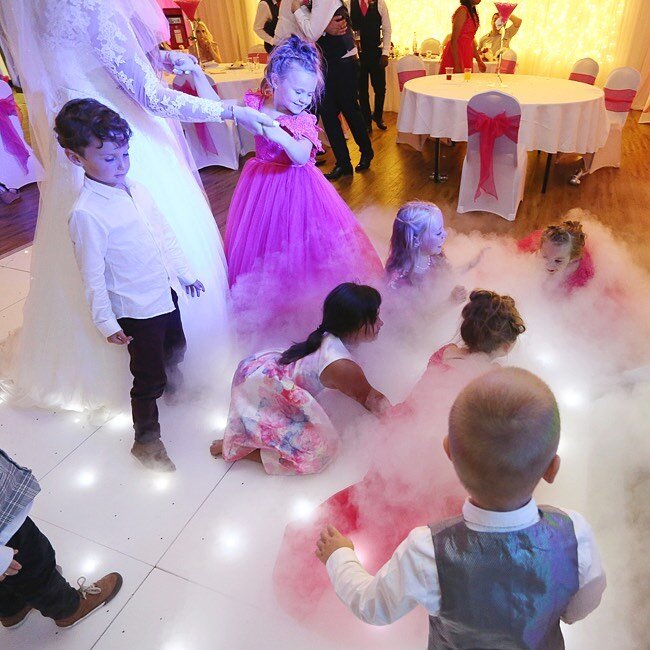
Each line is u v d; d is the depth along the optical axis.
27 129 5.82
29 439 1.87
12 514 1.00
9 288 2.87
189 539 1.51
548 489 1.48
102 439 1.86
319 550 1.15
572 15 5.73
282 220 2.24
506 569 0.80
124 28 1.59
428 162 4.61
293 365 1.63
